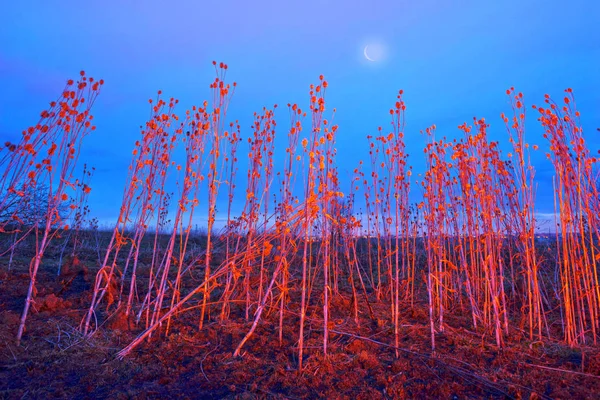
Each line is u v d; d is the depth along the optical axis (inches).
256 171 193.8
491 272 169.8
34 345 156.4
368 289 276.8
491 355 156.4
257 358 150.6
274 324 190.9
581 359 153.1
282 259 161.8
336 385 130.5
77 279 278.5
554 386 129.7
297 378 133.8
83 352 151.9
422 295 260.7
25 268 309.7
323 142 145.8
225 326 183.6
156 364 145.1
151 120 178.4
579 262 172.2
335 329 184.9
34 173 142.9
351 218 231.1
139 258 381.7
